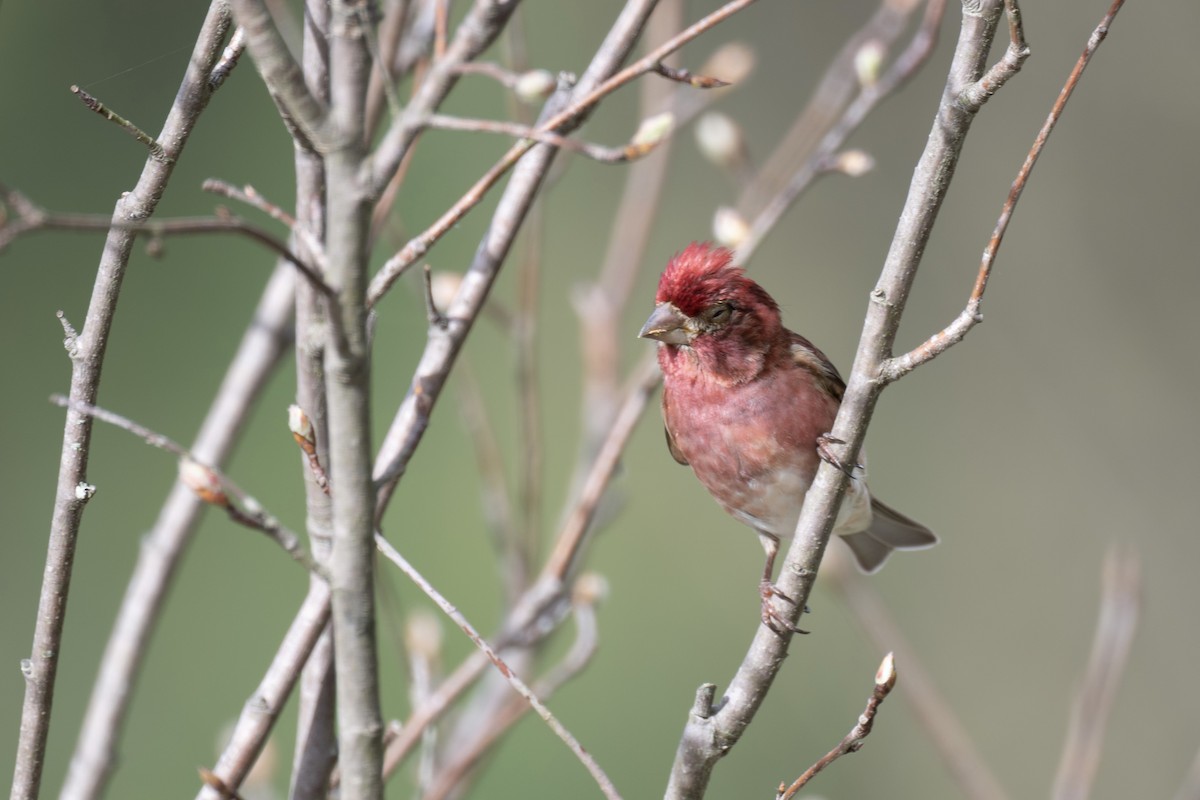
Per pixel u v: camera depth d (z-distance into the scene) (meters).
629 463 14.63
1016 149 14.42
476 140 14.02
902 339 14.90
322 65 5.42
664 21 8.16
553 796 12.57
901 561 14.85
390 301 13.75
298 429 4.82
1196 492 13.95
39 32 12.84
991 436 14.75
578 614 6.84
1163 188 14.09
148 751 12.15
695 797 5.40
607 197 15.20
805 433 7.12
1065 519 14.38
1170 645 13.47
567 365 14.46
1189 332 14.01
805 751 13.70
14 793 4.96
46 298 12.84
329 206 4.09
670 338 7.11
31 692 4.94
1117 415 14.27
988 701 14.10
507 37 7.38
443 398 13.75
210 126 13.66
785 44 15.03
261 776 6.67
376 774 4.35
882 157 15.23
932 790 13.52
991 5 4.68
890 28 7.95
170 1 13.25
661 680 13.64
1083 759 6.78
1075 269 14.34
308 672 5.78
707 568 14.34
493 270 5.82
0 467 12.47
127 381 13.05
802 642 14.08
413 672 6.93
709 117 8.23
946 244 14.80
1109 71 14.14
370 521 4.26
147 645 6.79
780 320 7.29
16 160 12.65
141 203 4.83
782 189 7.86
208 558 12.72
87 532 12.67
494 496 7.70
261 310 7.21
